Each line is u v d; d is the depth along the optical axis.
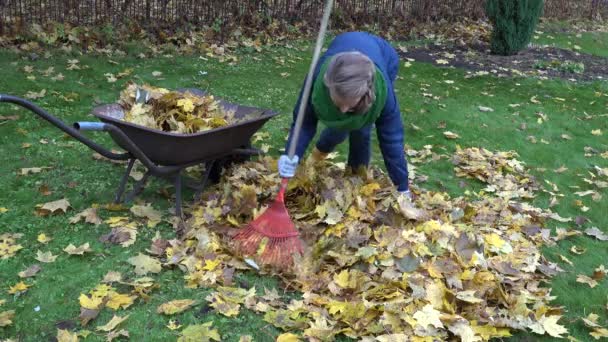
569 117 7.30
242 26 9.39
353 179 4.28
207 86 7.05
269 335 3.08
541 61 9.88
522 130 6.70
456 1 11.98
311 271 3.53
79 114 5.87
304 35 9.95
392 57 3.83
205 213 3.95
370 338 3.03
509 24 10.04
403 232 3.72
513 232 4.20
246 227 3.68
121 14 8.56
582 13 14.58
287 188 4.16
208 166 4.24
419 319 3.11
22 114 5.68
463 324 3.12
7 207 4.12
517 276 3.66
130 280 3.44
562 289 3.70
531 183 5.26
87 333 2.99
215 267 3.53
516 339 3.21
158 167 3.85
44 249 3.69
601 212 4.84
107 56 7.74
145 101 4.31
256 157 5.01
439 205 4.33
